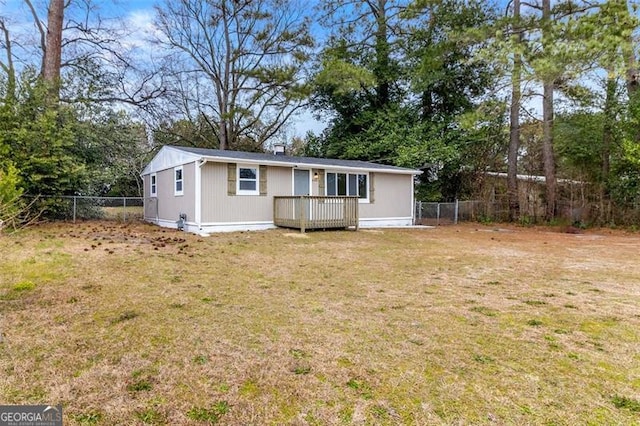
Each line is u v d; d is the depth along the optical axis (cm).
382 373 249
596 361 268
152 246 784
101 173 1298
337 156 2117
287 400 217
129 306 386
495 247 890
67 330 319
